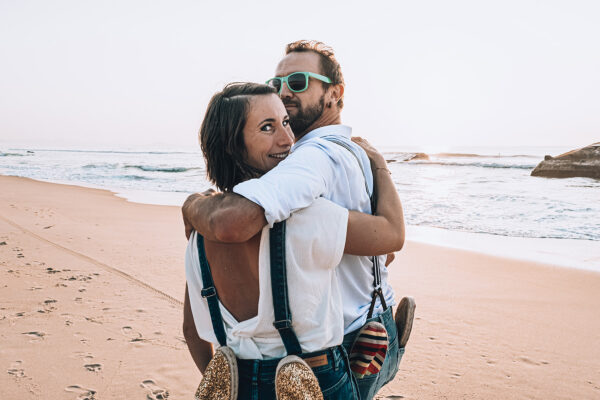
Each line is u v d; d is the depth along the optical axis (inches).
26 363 144.1
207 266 48.6
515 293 226.1
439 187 784.9
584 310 202.5
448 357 157.2
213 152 49.8
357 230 45.5
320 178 43.8
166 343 160.4
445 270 268.2
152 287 220.2
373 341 49.3
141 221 414.3
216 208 41.6
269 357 45.4
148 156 2714.1
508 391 135.6
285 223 42.4
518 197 625.6
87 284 221.3
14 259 260.1
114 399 126.3
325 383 44.6
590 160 916.0
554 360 155.6
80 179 1009.5
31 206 487.5
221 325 48.4
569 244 342.0
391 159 2101.4
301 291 42.9
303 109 57.5
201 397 45.1
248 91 48.1
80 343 158.6
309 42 59.0
